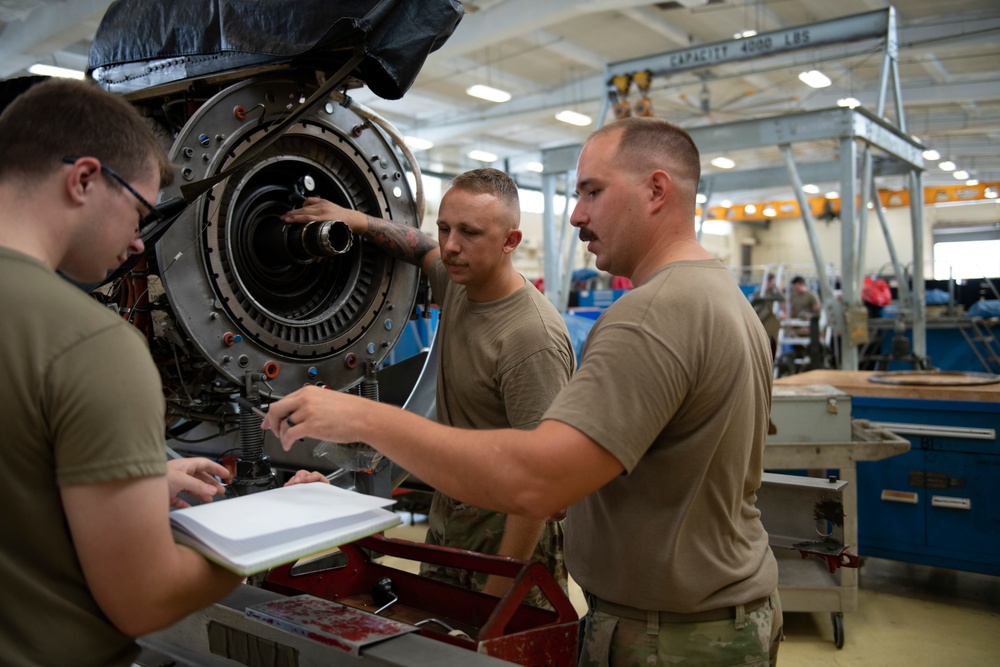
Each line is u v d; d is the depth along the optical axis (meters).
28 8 6.52
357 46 1.36
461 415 1.68
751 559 1.18
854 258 4.86
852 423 2.96
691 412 1.06
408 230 1.69
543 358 1.54
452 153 13.02
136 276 1.38
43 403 0.73
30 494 0.75
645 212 1.17
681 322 1.04
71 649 0.78
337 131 1.58
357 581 1.35
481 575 1.72
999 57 8.53
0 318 0.73
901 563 3.60
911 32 7.50
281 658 1.02
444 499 1.80
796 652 2.64
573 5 6.13
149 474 0.76
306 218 1.50
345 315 1.65
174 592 0.79
